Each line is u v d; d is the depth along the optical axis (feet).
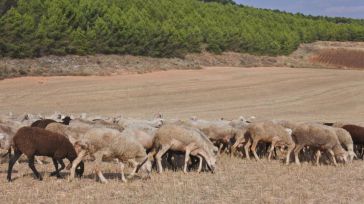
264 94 218.18
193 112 170.30
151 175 60.29
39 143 54.29
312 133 69.72
